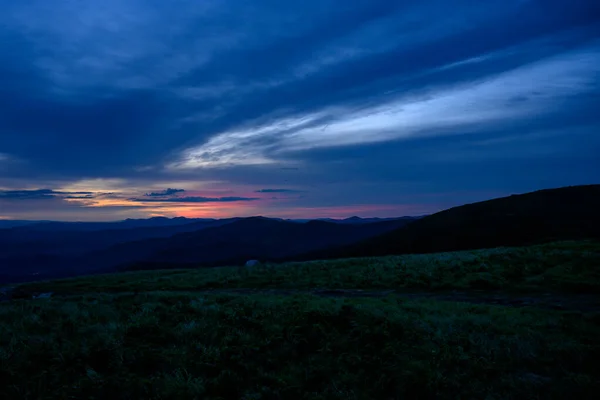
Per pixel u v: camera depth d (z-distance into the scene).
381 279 21.62
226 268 34.38
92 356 9.02
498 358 8.89
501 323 11.30
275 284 22.95
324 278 23.48
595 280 17.17
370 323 11.08
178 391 7.58
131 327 11.02
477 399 7.31
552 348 9.15
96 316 12.60
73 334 10.70
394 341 9.88
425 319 11.63
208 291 21.52
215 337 10.49
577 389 7.41
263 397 7.55
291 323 11.29
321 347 9.86
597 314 12.02
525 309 13.15
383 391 7.77
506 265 21.98
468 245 86.56
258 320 11.89
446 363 8.67
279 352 9.60
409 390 7.64
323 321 11.35
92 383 7.79
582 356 8.72
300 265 30.47
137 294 17.48
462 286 18.66
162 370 8.64
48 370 8.41
